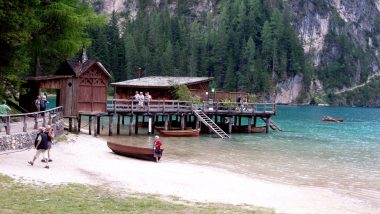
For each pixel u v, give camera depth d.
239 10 198.88
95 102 41.22
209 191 20.55
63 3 37.19
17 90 35.38
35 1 32.84
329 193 21.94
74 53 41.53
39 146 22.72
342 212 18.38
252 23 193.50
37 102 36.28
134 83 56.22
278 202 19.31
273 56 186.38
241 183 23.08
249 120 52.97
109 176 22.25
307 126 69.06
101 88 41.44
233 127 53.59
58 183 18.88
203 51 166.75
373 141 48.66
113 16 163.00
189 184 21.91
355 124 78.31
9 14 27.50
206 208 16.69
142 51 148.50
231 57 169.12
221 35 176.12
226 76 165.00
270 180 24.56
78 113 40.47
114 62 132.25
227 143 41.12
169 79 58.62
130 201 16.73
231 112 51.16
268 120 53.97
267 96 173.25
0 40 28.25
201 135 47.28
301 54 196.00
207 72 167.50
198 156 32.31
